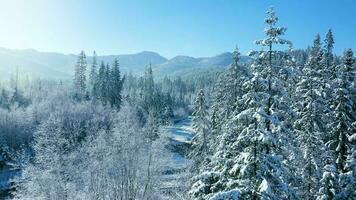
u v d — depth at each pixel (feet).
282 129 47.62
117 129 129.39
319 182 76.59
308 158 76.18
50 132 133.80
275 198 45.73
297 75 49.88
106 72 332.19
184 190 107.55
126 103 255.91
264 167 47.11
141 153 121.19
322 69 97.14
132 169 116.57
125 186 116.06
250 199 47.98
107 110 258.37
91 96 339.57
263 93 48.32
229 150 54.24
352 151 80.38
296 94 83.20
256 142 48.34
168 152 134.00
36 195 107.55
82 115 239.50
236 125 54.19
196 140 123.65
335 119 84.33
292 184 58.44
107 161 114.32
